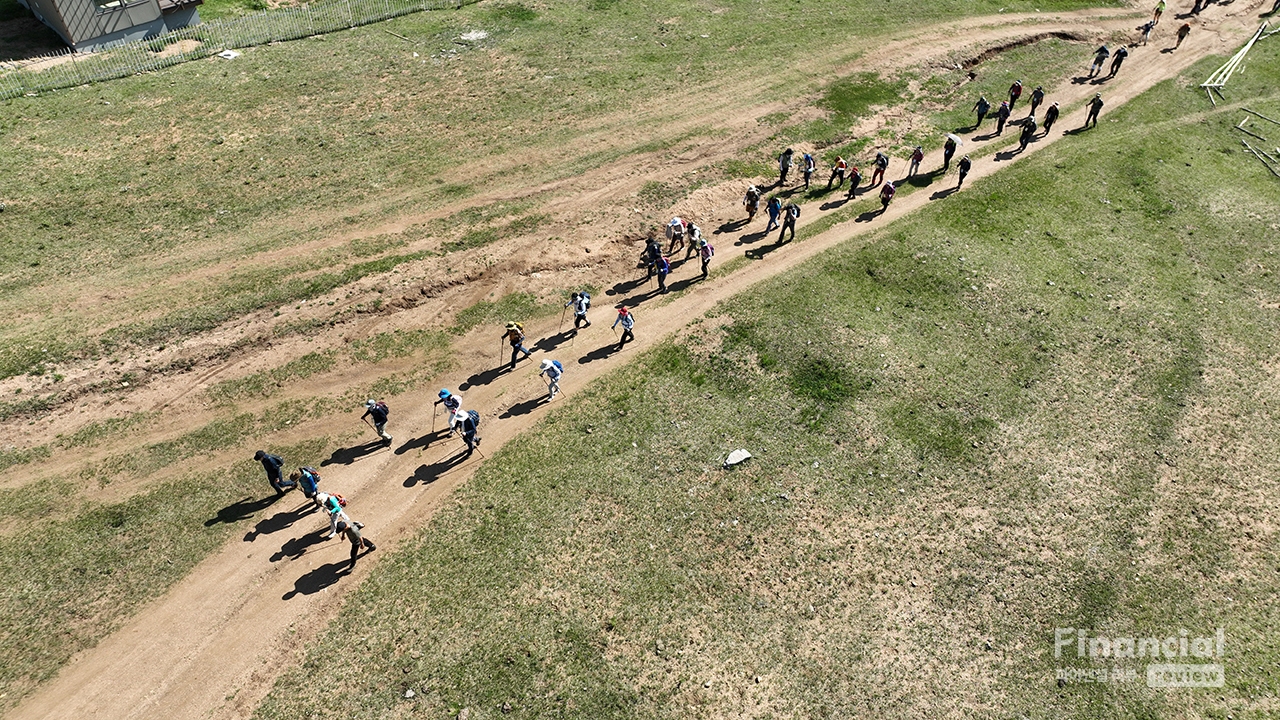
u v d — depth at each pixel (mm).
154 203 34469
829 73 46594
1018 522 23719
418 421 26781
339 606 21266
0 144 37094
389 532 23156
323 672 19812
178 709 19109
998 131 42625
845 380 28078
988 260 33719
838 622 20984
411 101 42906
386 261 31875
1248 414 27547
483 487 24406
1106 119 44344
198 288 30047
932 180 39094
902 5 55188
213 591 21625
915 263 33438
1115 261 34156
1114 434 26594
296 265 31438
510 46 48812
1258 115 44938
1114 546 23188
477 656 20062
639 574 21938
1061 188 38406
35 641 20312
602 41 49781
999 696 19641
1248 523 23969
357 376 28109
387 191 36094
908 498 24234
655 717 18922
